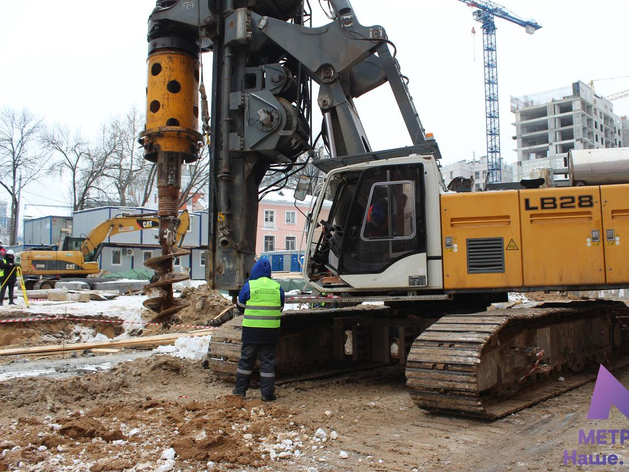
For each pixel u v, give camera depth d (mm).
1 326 13000
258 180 8609
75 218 38375
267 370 6520
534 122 104250
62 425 5074
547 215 6477
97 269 27328
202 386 7348
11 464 4172
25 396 6383
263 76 8211
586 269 6367
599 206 6422
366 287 6691
